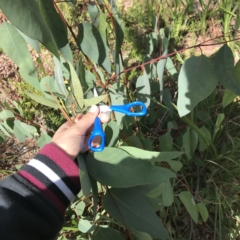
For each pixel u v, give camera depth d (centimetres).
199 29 155
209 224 120
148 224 77
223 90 134
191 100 75
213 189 122
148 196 87
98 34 85
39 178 69
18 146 151
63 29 70
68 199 71
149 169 70
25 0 49
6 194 66
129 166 72
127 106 79
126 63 152
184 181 125
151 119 129
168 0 158
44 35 53
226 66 73
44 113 141
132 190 80
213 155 123
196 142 109
